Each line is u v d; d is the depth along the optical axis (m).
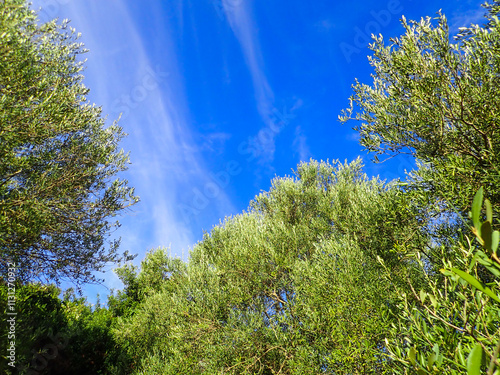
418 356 1.80
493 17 3.58
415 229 4.27
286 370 6.51
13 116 3.90
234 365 6.51
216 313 7.62
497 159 3.49
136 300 14.62
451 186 3.62
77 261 5.29
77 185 5.27
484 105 3.62
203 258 9.66
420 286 4.43
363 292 5.56
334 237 7.55
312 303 6.47
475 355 0.38
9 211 4.01
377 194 5.83
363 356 4.56
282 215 11.06
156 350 9.10
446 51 3.83
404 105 4.43
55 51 5.21
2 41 3.88
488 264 0.59
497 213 3.42
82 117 5.32
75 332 8.55
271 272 7.72
